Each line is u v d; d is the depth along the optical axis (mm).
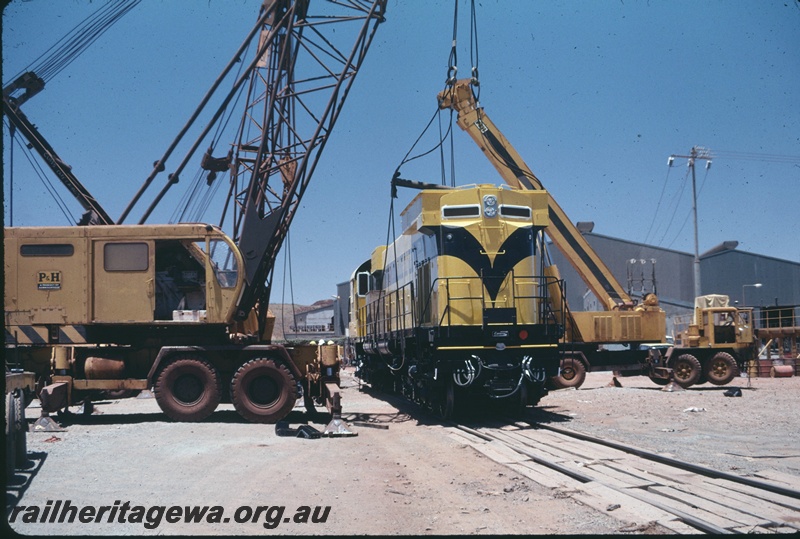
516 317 15945
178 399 15688
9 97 20656
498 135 25297
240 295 16156
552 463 9977
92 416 17125
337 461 10938
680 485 8469
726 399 21281
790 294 56875
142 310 15664
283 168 20562
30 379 10430
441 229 16109
